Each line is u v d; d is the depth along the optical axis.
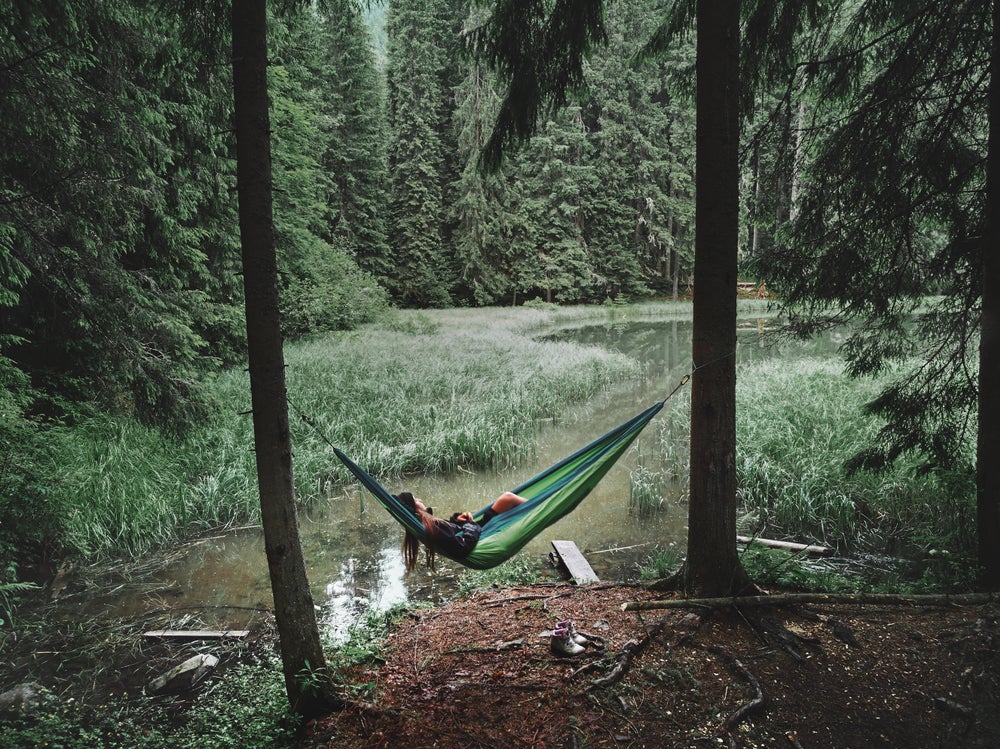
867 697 3.54
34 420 6.73
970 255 4.91
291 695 3.63
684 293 45.72
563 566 6.00
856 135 4.99
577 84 4.95
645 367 17.56
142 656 4.66
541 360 16.64
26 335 7.46
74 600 5.52
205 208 11.73
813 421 9.15
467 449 9.38
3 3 4.54
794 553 6.05
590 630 4.32
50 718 3.78
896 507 6.83
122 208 6.18
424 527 3.92
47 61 4.95
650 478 8.31
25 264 5.64
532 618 4.64
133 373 6.54
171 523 7.04
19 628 5.01
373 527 7.20
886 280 5.29
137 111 6.05
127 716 3.96
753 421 9.36
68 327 6.85
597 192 40.16
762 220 5.77
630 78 40.00
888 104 4.81
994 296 4.54
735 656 3.91
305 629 3.64
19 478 5.64
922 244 5.38
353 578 5.95
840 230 5.26
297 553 3.61
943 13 4.51
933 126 4.89
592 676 3.79
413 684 3.87
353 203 34.31
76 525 6.30
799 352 19.02
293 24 4.52
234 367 13.59
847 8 5.31
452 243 37.91
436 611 5.02
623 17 38.69
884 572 5.74
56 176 5.35
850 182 5.13
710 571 4.55
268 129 3.27
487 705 3.59
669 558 6.03
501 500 4.43
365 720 3.54
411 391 12.45
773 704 3.49
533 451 10.02
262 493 3.50
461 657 4.15
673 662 3.88
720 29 4.03
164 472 7.71
